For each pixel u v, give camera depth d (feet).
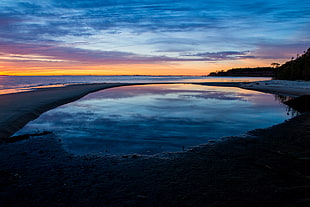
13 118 29.91
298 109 42.78
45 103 46.11
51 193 11.75
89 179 13.47
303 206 9.93
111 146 20.71
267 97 67.46
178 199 10.98
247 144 20.61
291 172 13.93
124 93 81.35
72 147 20.36
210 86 131.44
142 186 12.45
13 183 12.93
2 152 18.76
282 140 21.53
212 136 24.08
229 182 12.75
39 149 19.70
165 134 24.98
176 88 111.96
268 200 10.62
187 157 17.39
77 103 52.42
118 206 10.48
